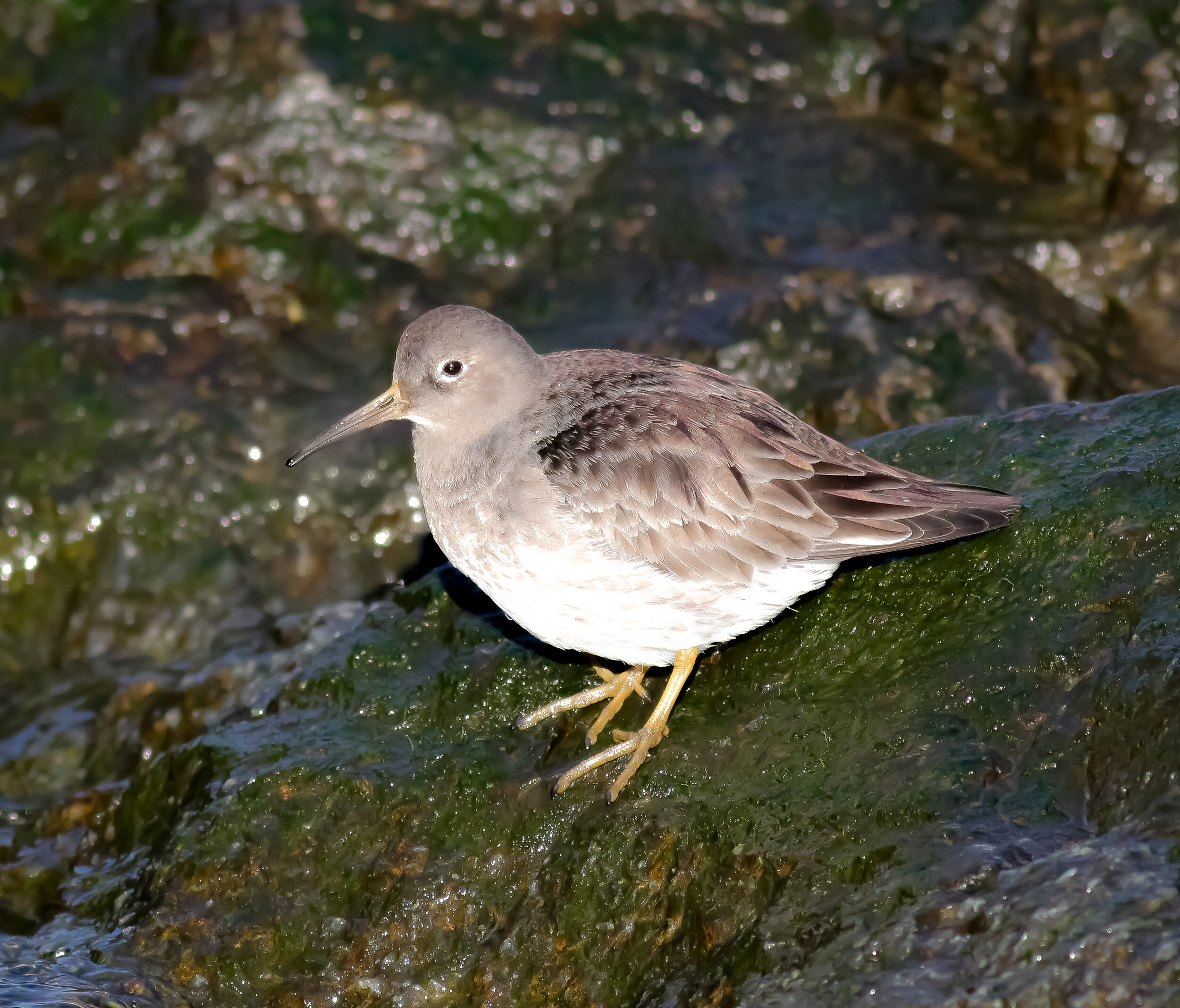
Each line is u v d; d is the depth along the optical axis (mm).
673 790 10125
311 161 17047
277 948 10367
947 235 16766
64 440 15094
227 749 11477
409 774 10805
